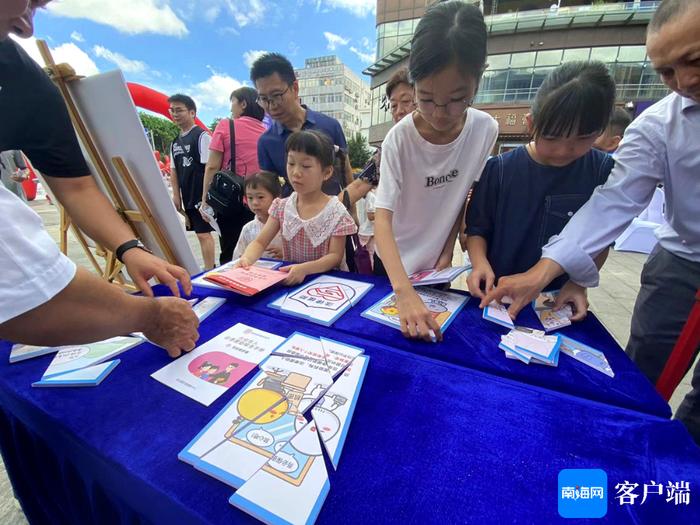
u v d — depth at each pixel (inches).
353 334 33.3
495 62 581.3
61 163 39.2
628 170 37.1
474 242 46.5
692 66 27.9
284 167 75.2
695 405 43.9
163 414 22.8
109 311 23.3
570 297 38.3
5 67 34.5
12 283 18.3
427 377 26.6
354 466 18.9
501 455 19.7
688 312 43.0
